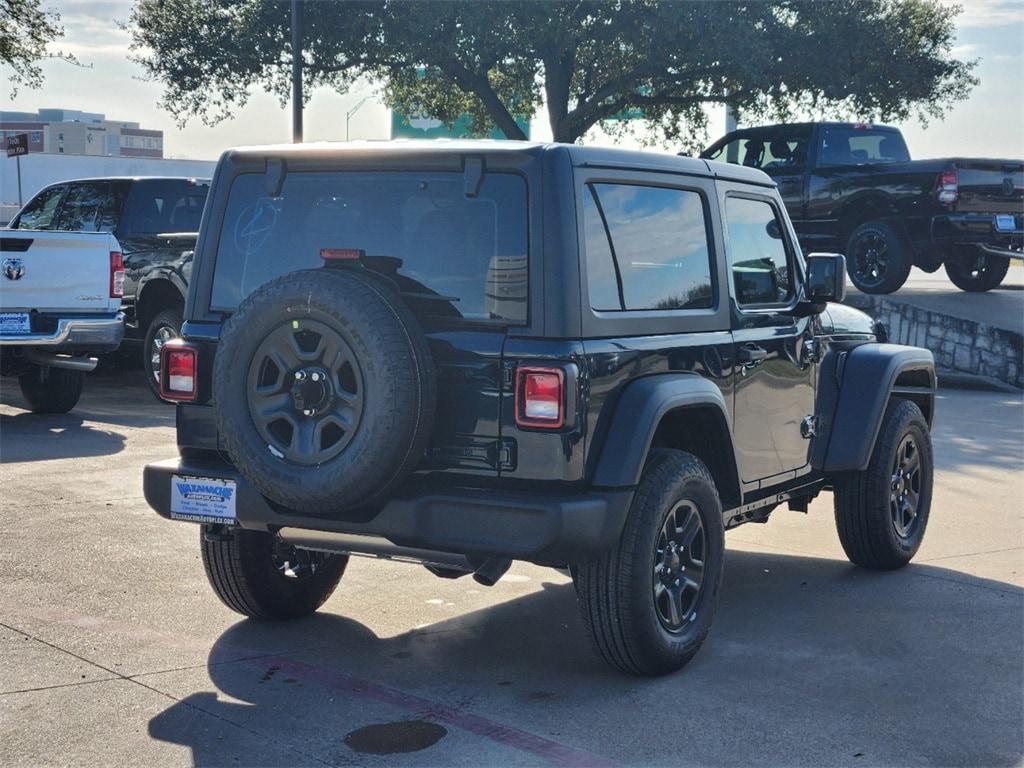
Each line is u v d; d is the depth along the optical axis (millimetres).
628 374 4750
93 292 11078
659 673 4996
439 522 4520
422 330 4578
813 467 6395
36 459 9344
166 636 5398
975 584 6562
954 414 13195
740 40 24172
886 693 4871
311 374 4484
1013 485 9312
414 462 4496
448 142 4809
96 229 13359
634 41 24953
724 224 5566
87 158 47750
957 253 17094
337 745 4250
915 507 6977
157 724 4398
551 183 4535
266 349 4543
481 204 4629
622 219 4855
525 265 4531
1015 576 6738
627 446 4605
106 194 13414
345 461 4418
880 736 4434
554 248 4508
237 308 4852
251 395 4578
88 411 12062
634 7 24734
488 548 4473
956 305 17203
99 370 15859
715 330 5383
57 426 11008
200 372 5035
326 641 5410
